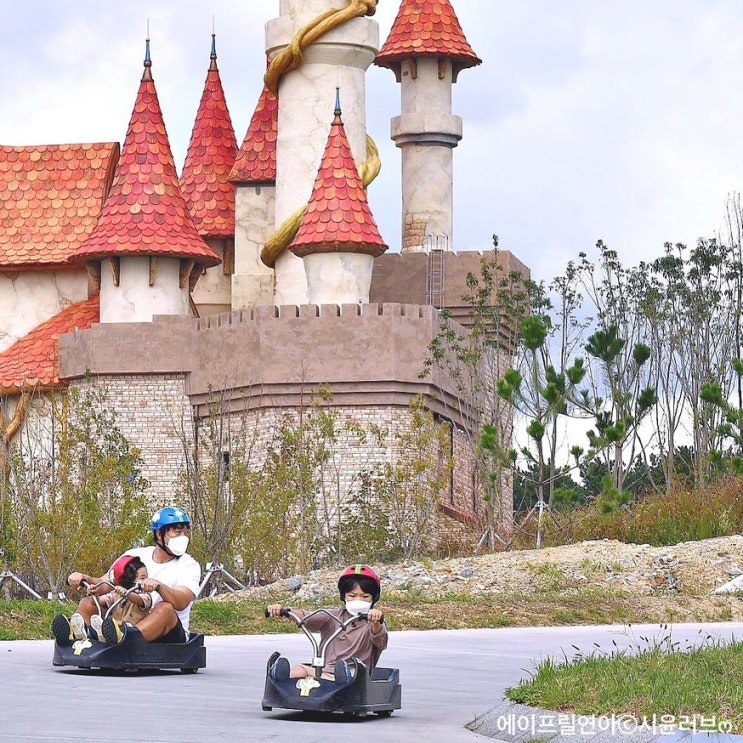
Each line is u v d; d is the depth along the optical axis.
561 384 75.75
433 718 29.72
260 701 30.94
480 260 113.94
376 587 30.39
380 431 94.06
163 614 34.69
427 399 100.38
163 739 25.91
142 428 103.31
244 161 114.56
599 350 77.88
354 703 28.50
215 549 77.31
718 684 29.00
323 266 102.38
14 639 45.44
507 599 59.97
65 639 34.69
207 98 121.12
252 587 73.19
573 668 31.66
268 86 110.69
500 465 84.75
